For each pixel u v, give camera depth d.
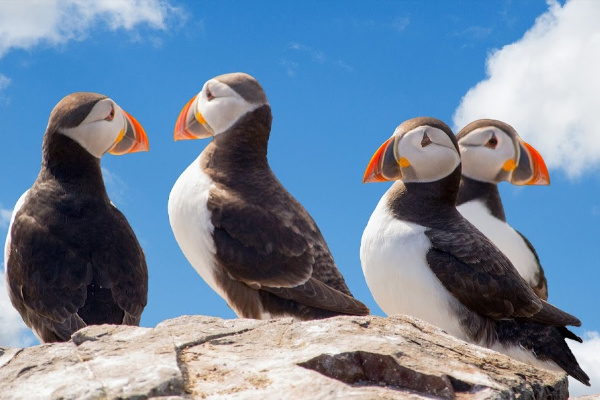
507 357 8.62
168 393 7.14
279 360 7.70
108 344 8.02
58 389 7.21
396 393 7.35
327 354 7.70
